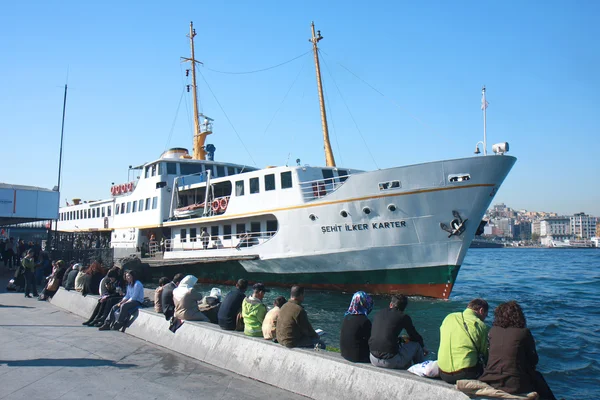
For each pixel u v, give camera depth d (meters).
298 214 22.50
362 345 7.07
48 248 28.39
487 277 41.38
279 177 23.42
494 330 5.99
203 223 27.98
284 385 7.48
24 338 10.66
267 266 24.09
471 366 6.07
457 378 6.07
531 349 5.76
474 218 19.53
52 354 9.30
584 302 23.62
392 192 20.05
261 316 8.86
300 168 23.02
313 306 20.47
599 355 13.63
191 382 7.75
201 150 35.31
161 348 10.01
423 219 19.88
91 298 13.87
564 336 15.96
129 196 34.31
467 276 42.75
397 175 19.94
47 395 6.96
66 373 8.08
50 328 11.90
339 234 21.34
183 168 31.83
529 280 37.72
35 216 26.92
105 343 10.38
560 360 13.20
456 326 6.28
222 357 8.73
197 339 9.50
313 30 28.28
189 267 28.59
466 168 19.19
